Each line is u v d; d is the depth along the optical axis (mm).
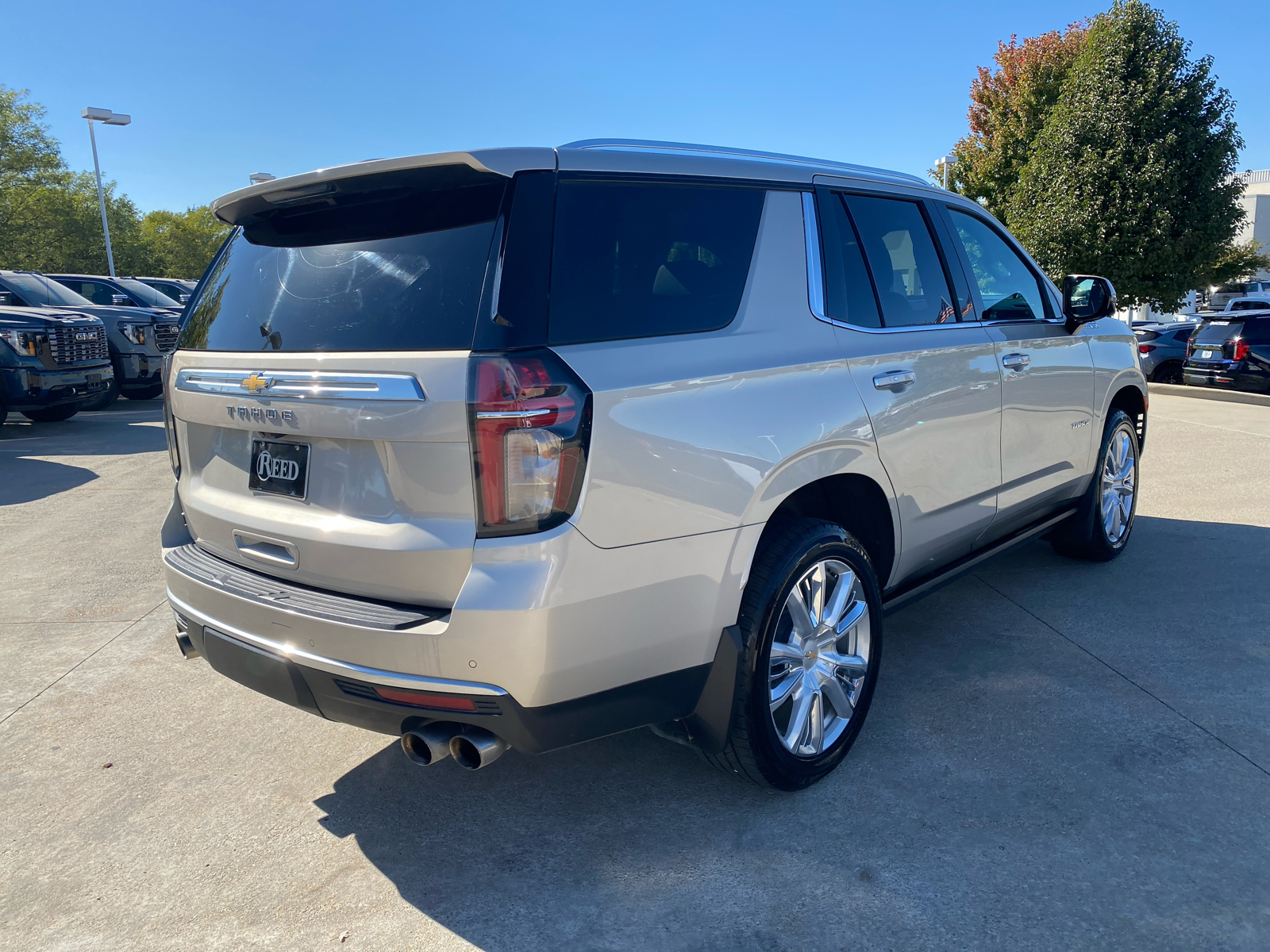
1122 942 2080
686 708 2461
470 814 2725
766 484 2482
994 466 3582
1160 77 19312
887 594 3244
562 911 2268
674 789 2818
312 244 2514
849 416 2756
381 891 2377
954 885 2301
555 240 2195
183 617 2652
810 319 2805
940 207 3605
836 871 2377
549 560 2049
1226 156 19672
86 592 4895
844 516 3061
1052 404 3980
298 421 2295
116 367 13367
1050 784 2754
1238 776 2766
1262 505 6109
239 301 2633
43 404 10633
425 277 2201
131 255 60906
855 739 2906
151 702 3574
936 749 2988
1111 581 4621
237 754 3154
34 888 2439
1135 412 5070
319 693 2293
